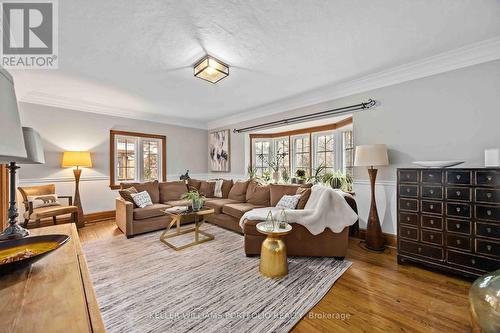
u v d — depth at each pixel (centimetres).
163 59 245
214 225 396
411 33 203
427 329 144
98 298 176
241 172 522
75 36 201
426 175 223
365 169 313
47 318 59
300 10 170
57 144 383
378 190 298
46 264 93
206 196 462
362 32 200
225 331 142
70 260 97
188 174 566
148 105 433
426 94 259
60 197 357
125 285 195
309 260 248
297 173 423
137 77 294
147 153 507
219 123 570
